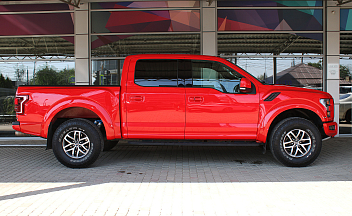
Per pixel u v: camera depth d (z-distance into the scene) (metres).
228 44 8.34
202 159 5.72
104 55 8.46
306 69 8.34
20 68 8.65
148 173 4.65
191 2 8.30
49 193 3.67
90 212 3.05
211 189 3.83
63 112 5.23
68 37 8.50
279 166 5.09
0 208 3.17
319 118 5.07
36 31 8.55
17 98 4.99
